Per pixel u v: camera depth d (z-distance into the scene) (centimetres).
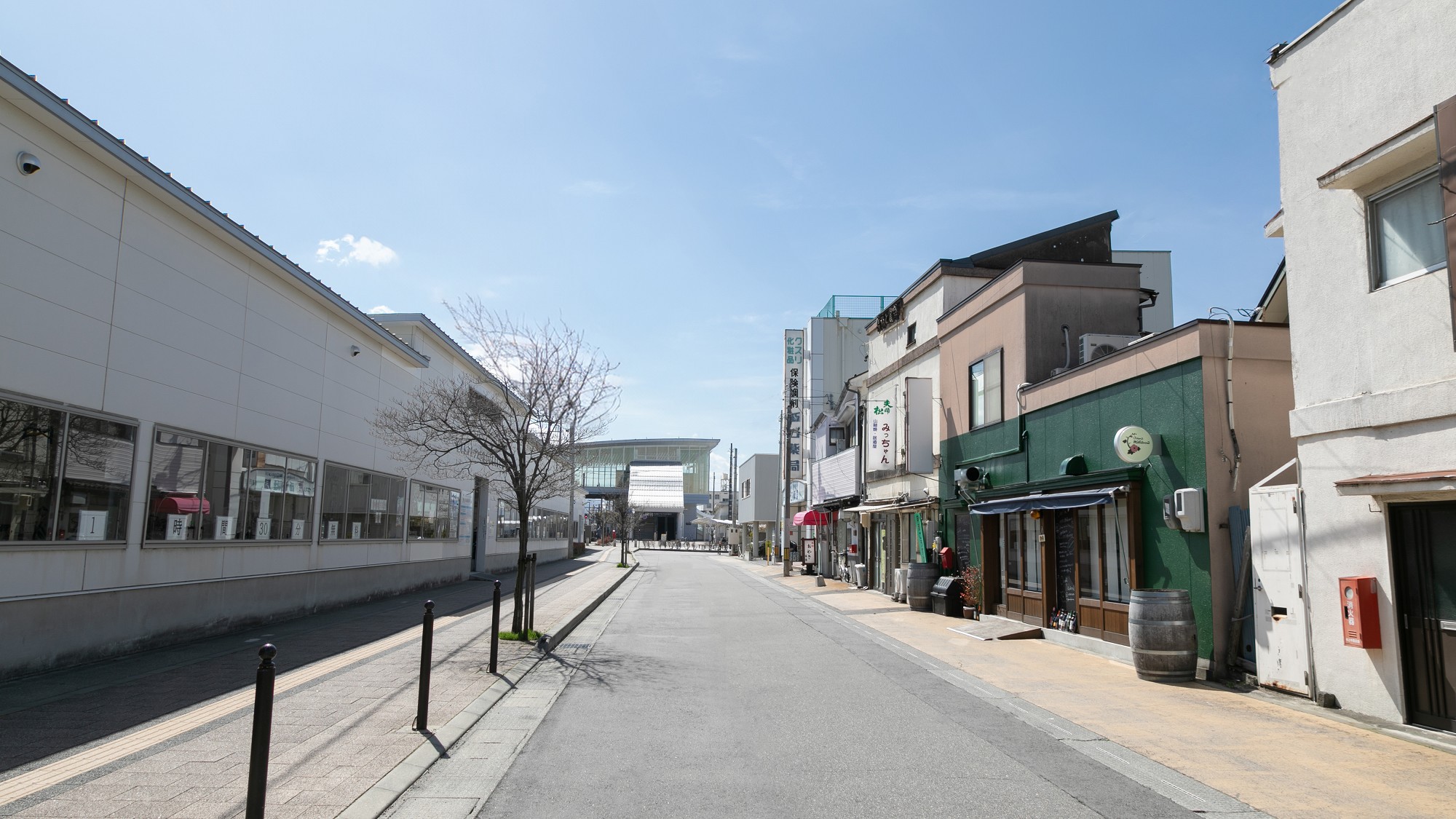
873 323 2581
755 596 2428
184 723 744
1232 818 546
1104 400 1304
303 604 1681
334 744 682
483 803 566
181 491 1276
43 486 994
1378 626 805
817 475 3575
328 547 1812
